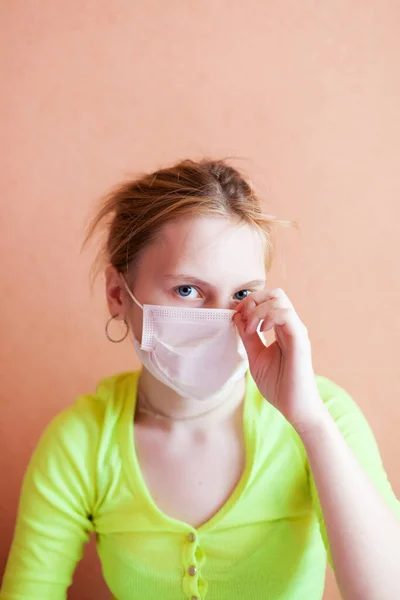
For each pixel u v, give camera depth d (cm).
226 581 81
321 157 112
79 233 118
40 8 113
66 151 117
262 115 112
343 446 75
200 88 113
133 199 86
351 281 114
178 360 80
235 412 87
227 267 78
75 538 88
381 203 112
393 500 80
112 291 91
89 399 94
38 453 89
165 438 86
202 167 86
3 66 115
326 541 78
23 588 84
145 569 82
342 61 110
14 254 120
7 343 122
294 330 74
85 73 114
